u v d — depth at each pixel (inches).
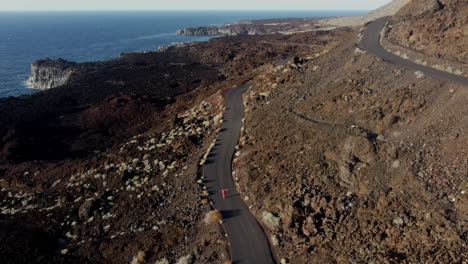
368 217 751.1
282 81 1517.0
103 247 895.7
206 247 789.2
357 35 1734.7
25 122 2105.1
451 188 726.5
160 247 839.1
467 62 1099.3
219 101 1649.9
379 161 856.3
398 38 1477.6
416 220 700.0
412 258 617.9
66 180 1322.6
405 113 957.8
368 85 1149.1
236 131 1312.7
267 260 724.0
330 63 1466.5
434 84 1007.6
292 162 979.3
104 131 2068.2
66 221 1043.3
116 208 1051.3
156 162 1230.9
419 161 815.7
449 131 843.4
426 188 746.2
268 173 976.3
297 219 800.3
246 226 828.6
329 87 1267.2
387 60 1263.5
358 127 976.9
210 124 1444.4
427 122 898.7
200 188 1001.5
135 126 2100.1
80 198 1173.7
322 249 717.3
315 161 941.8
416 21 1477.6
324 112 1131.3
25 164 1513.3
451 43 1228.5
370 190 808.9
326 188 862.5
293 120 1157.7
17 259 851.4
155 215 973.8
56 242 962.1
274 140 1121.4
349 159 882.8
